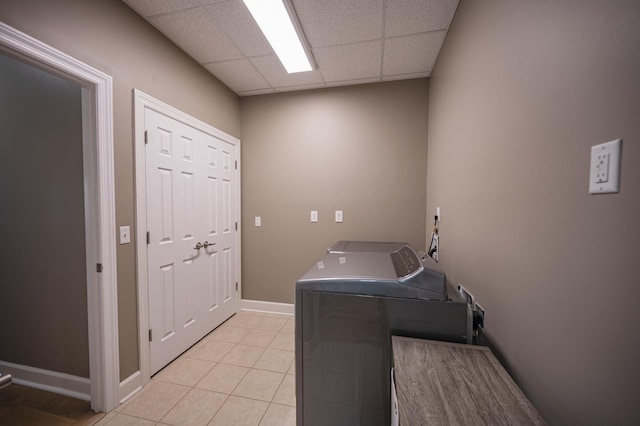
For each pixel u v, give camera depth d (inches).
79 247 60.6
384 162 102.6
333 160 107.0
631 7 18.7
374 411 40.6
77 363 62.5
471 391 27.4
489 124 43.0
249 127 113.7
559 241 26.3
